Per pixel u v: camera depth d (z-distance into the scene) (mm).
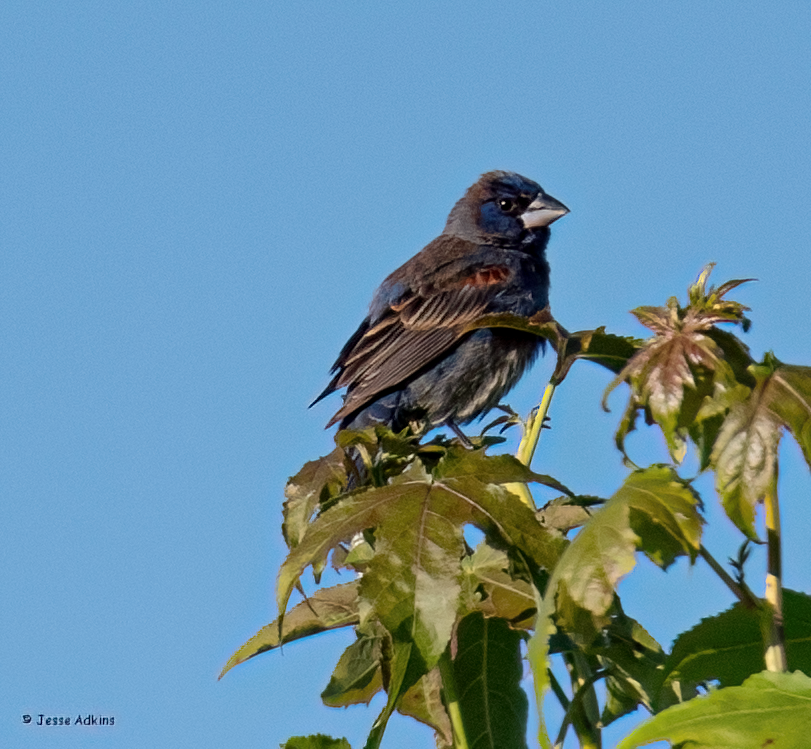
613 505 3861
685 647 4543
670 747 3600
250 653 5516
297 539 4969
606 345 5676
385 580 4406
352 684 5340
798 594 4422
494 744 4926
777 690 3564
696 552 3752
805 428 4000
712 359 4309
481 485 4555
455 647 5012
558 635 4820
